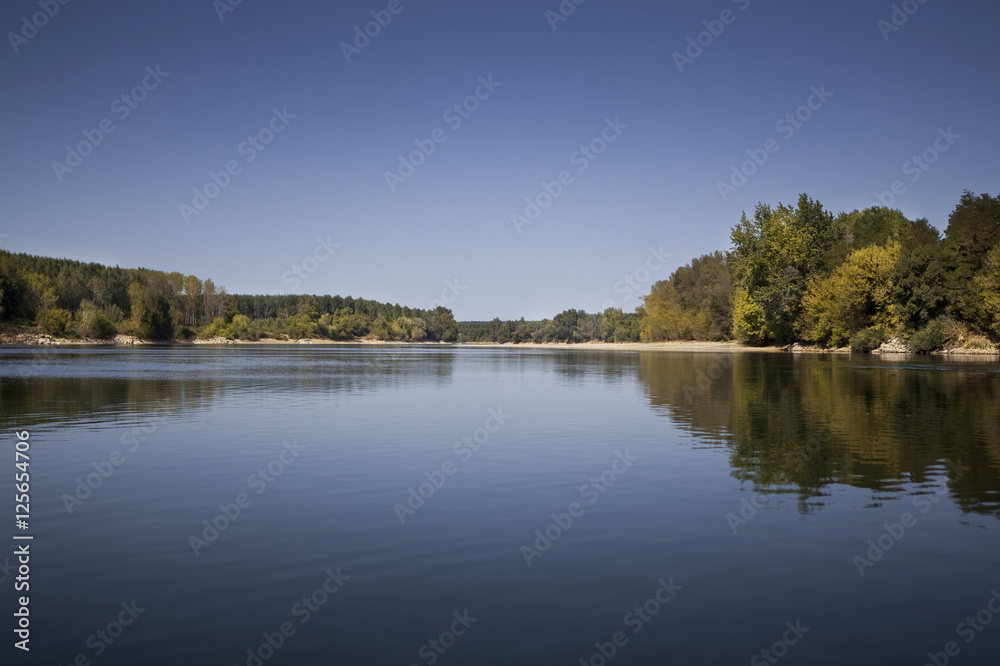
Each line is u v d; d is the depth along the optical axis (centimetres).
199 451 1692
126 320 16000
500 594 777
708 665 617
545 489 1281
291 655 633
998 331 7306
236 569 855
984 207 7938
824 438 1853
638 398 3072
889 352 8275
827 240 10131
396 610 734
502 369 6022
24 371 5075
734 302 12000
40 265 17562
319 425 2183
